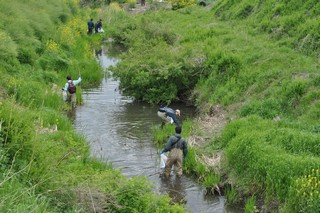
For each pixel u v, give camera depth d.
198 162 11.98
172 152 11.55
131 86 18.94
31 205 6.46
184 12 38.25
